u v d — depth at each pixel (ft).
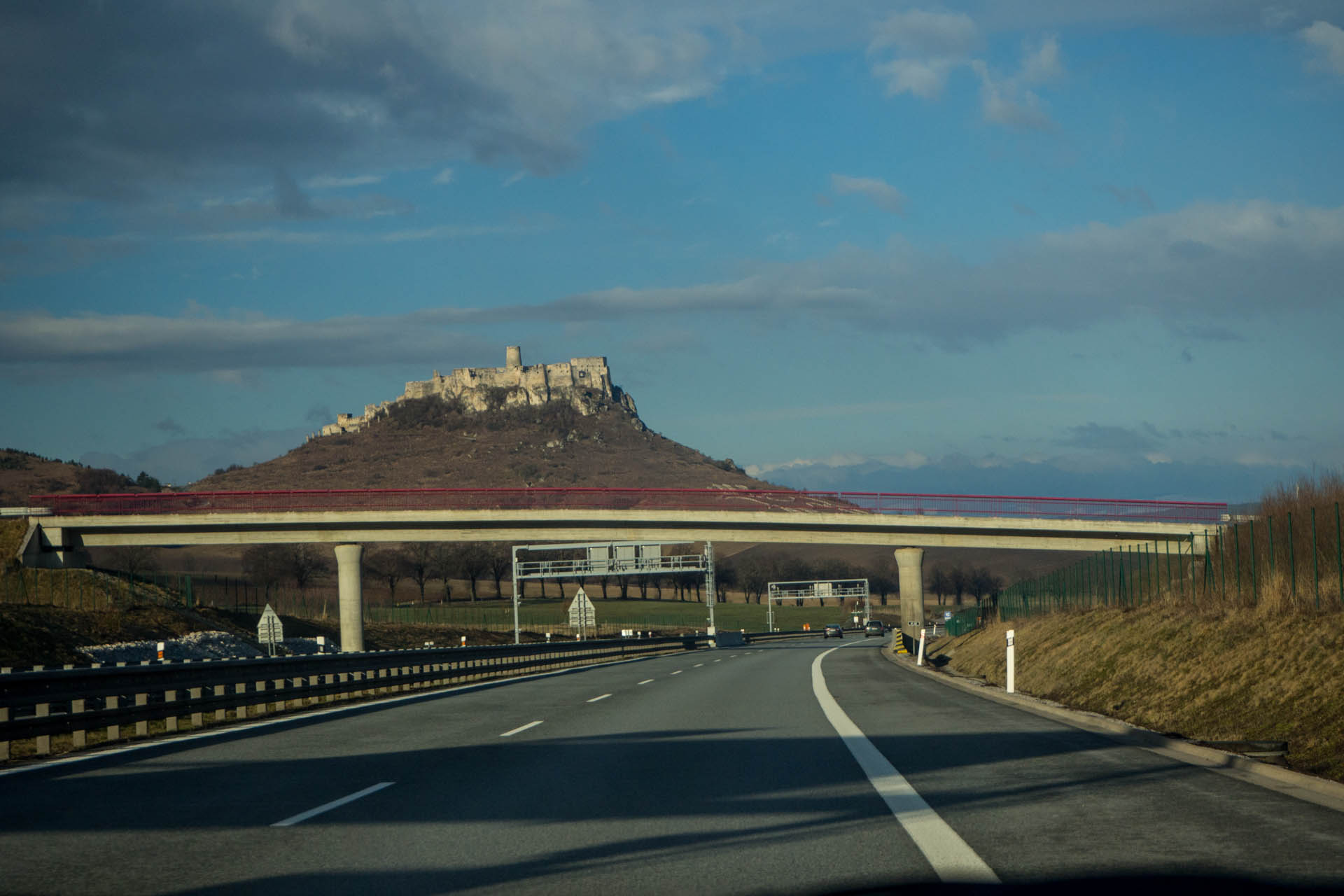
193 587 302.04
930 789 32.01
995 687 82.02
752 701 69.87
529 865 22.99
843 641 320.70
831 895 20.07
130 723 51.57
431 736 50.34
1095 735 46.52
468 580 562.66
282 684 75.82
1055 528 245.65
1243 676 50.98
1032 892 19.99
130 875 22.40
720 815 28.48
